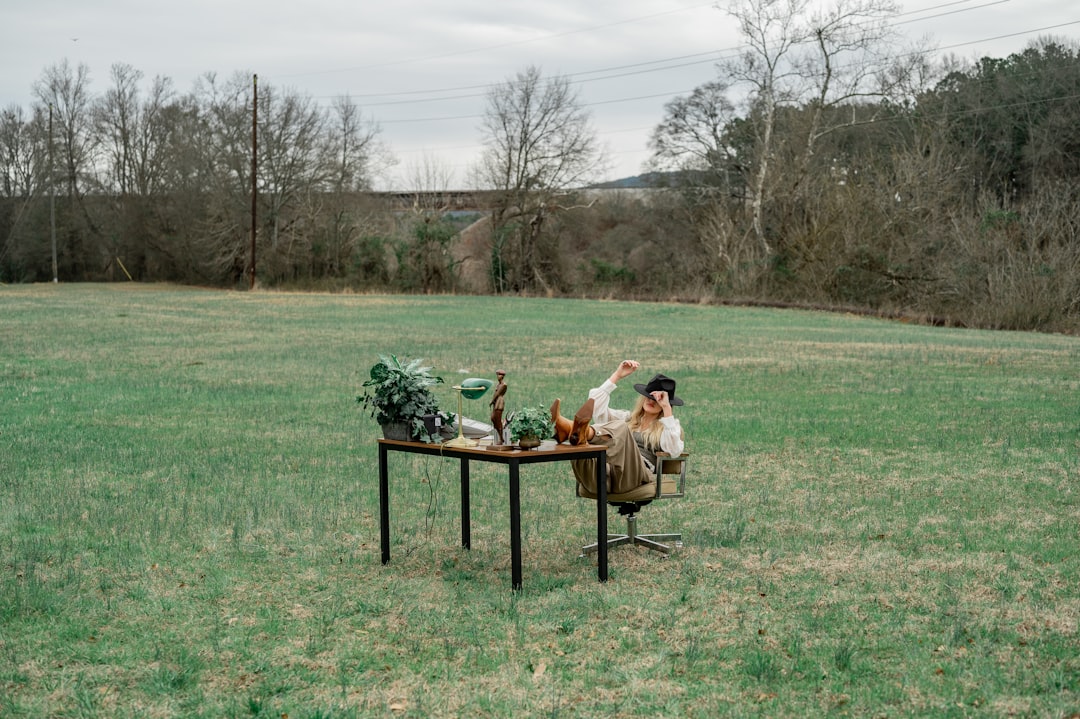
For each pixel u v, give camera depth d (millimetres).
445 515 8633
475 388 6812
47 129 79875
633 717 4551
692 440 12547
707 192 65125
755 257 54969
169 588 6504
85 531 7996
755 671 5012
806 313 44312
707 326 34812
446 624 5789
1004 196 44000
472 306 47062
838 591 6383
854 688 4844
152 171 78250
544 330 32125
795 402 16156
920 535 7895
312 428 13523
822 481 10102
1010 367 21625
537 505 9008
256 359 22922
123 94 79938
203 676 5023
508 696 4770
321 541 7750
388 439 7055
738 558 7234
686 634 5586
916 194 47906
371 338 28766
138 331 31125
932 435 12859
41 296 53969
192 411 15102
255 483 9969
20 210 80000
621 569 6969
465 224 74125
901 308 45594
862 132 61031
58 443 12219
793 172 54906
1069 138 53250
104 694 4805
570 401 16438
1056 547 7480
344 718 4512
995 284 39000
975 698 4711
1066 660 5164
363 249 64625
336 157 66500
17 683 4938
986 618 5820
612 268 65625
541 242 65500
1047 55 56062
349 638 5574
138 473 10469
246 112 65750
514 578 6398
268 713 4566
